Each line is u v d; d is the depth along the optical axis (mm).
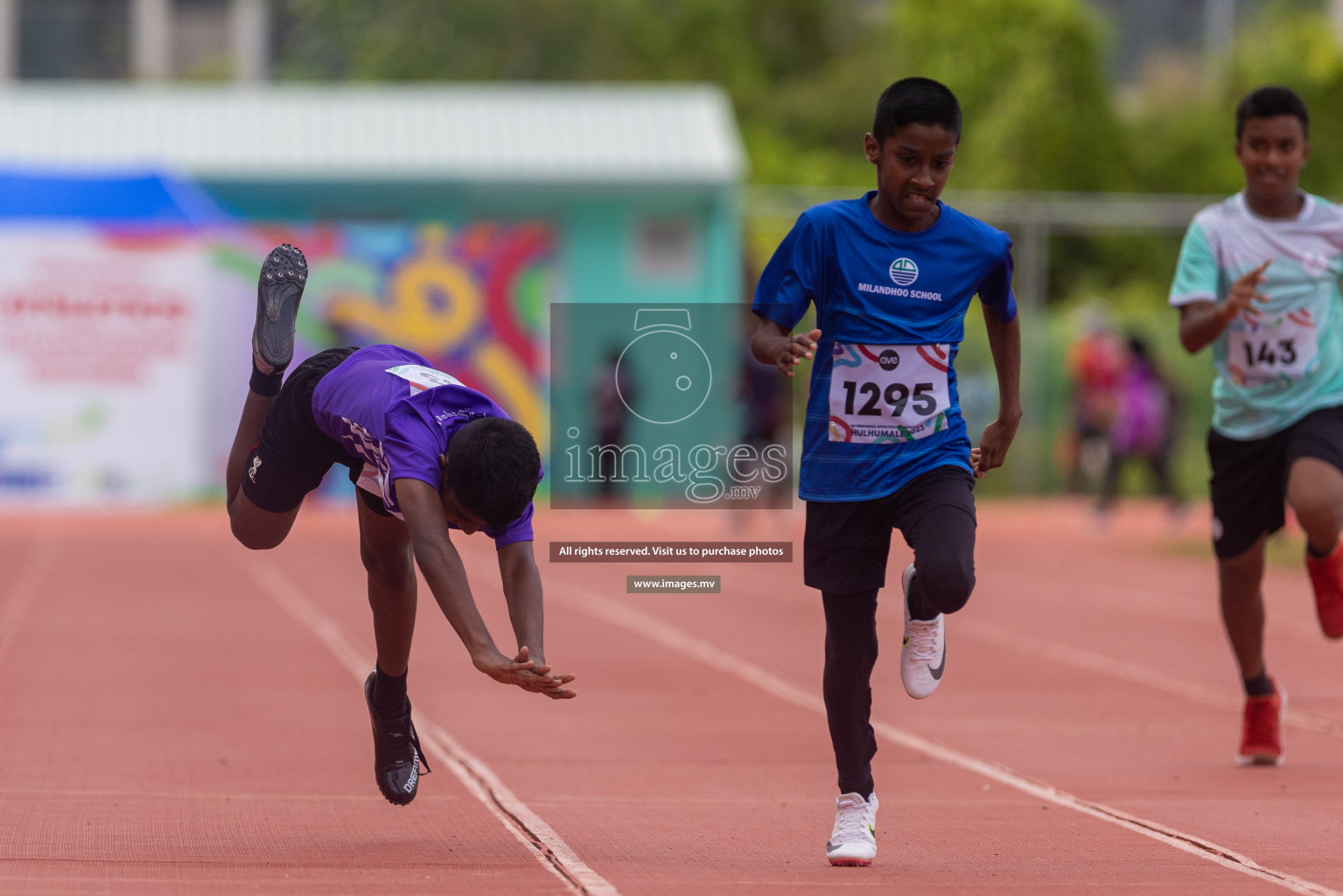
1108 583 51500
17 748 23453
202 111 86375
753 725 26875
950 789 21438
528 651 13891
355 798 20359
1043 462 83875
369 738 24984
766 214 85188
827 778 22391
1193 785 21703
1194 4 190875
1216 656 35688
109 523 69875
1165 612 43969
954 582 15352
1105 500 68938
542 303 78312
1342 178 111125
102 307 74875
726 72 143500
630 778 22219
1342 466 21844
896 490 16375
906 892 15367
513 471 14812
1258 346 22656
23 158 82312
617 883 15727
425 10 136375
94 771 21812
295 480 17156
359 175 82875
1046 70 109312
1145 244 107875
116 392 75000
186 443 75562
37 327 74375
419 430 15273
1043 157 108062
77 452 74812
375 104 87562
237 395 76750
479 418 15398
